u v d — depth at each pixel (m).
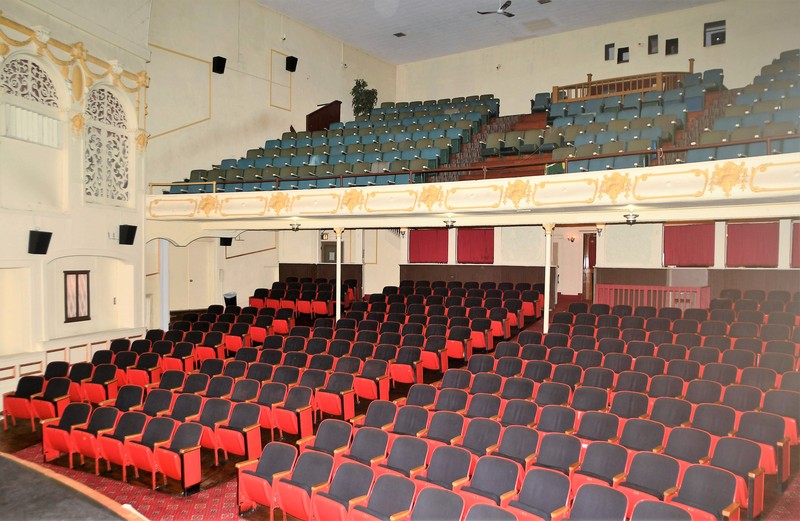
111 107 14.00
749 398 7.55
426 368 11.91
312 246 21.69
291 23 21.03
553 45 21.73
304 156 16.66
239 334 14.02
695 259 16.56
